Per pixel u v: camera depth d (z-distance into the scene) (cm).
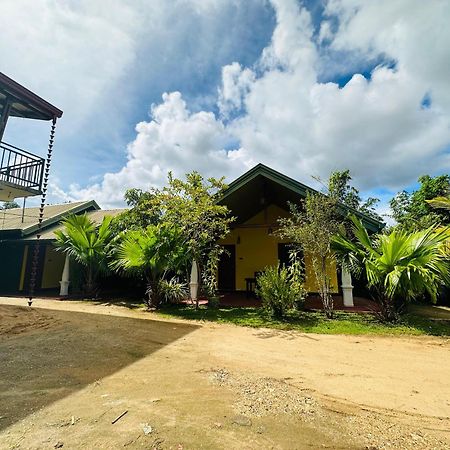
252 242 1377
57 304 997
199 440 240
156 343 539
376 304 983
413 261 656
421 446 240
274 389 346
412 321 740
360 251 765
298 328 680
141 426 259
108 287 1369
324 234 793
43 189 1065
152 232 906
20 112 1109
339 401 319
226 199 1079
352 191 1559
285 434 252
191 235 952
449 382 375
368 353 496
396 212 1812
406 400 324
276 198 1288
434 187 1725
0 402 300
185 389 339
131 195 1446
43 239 1268
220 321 754
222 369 409
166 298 966
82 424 260
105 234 1177
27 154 1056
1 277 1373
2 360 431
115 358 446
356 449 234
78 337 569
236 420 273
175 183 922
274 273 845
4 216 1659
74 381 357
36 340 544
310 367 426
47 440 235
